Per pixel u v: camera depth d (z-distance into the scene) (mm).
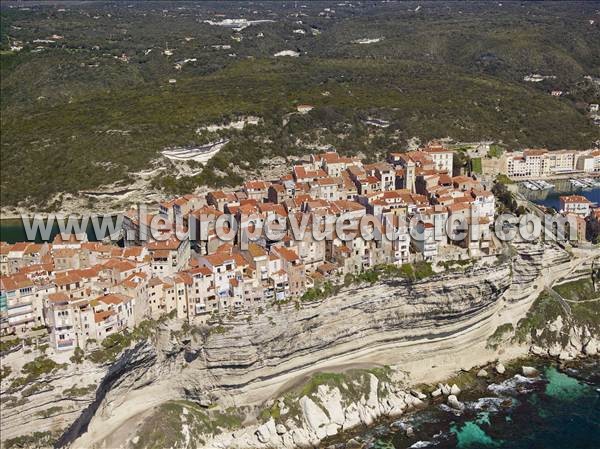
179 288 153500
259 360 158000
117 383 143875
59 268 162750
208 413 154750
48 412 131875
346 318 167875
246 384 158000
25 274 152125
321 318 164000
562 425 156375
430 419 158875
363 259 171625
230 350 154375
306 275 168125
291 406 155875
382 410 160750
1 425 127438
